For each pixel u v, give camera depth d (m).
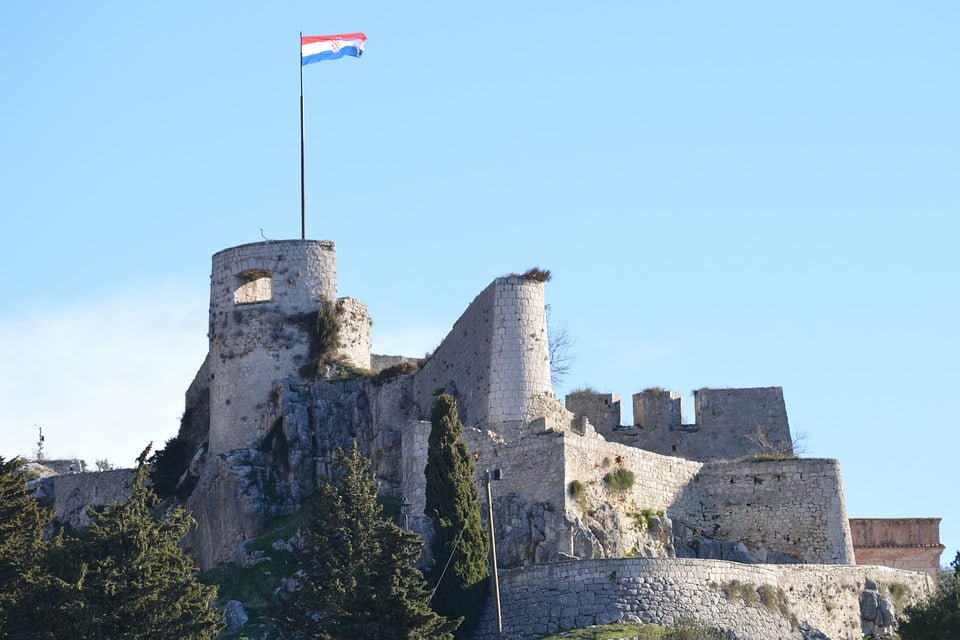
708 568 130.12
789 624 131.75
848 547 144.38
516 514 137.12
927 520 152.62
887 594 137.75
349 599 121.56
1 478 132.88
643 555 138.38
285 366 160.88
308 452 156.62
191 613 119.81
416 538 124.06
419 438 142.62
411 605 120.75
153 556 121.62
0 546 127.94
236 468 155.88
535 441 139.00
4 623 120.62
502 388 145.38
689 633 123.44
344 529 125.25
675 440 160.50
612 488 140.25
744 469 146.25
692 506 145.12
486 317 148.25
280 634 132.88
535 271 148.00
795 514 144.88
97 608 118.19
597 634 124.06
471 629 128.62
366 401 159.12
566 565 128.88
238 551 148.38
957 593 130.25
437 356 155.25
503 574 130.25
